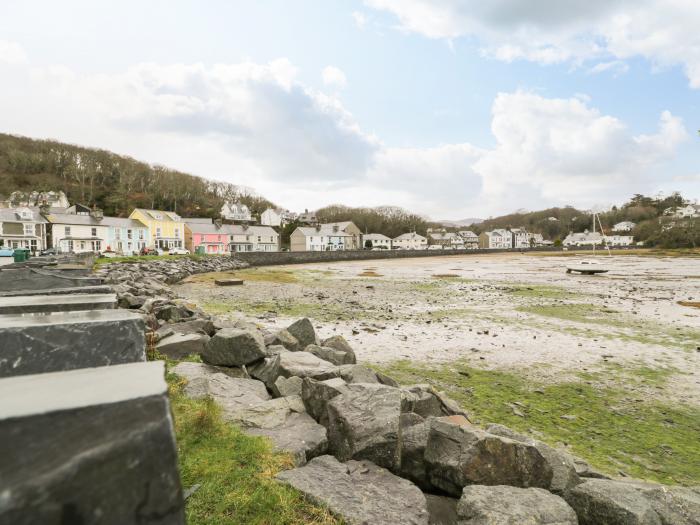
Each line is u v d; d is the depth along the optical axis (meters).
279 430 4.64
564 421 7.65
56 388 1.16
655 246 121.31
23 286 8.05
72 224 64.31
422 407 6.20
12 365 2.46
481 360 11.50
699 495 4.12
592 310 20.20
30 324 2.54
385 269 53.50
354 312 19.30
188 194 129.75
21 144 127.00
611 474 5.77
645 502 3.62
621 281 35.94
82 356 2.64
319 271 49.62
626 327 16.17
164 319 11.69
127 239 72.38
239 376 6.89
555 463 4.19
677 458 6.38
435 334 14.69
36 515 0.94
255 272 47.16
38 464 0.95
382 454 4.20
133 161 141.88
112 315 2.94
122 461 1.05
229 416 4.82
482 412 7.97
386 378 7.34
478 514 3.30
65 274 10.21
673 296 25.66
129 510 1.06
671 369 10.88
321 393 5.09
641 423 7.63
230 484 3.41
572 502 3.83
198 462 3.69
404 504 3.45
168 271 36.78
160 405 1.14
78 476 0.99
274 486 3.42
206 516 3.03
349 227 120.75
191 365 6.80
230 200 148.12
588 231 172.25
